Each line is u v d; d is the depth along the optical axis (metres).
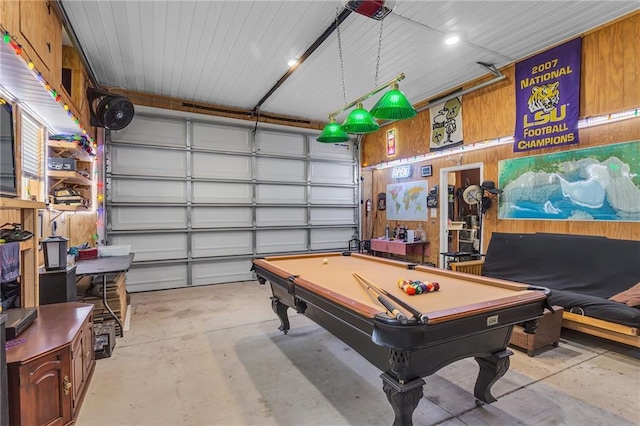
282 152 7.19
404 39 4.00
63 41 3.91
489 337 2.09
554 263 3.93
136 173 5.84
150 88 5.65
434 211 6.21
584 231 3.94
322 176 7.66
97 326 3.26
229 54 4.39
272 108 6.75
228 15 3.48
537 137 4.38
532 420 2.10
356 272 3.05
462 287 2.39
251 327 3.91
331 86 5.57
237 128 6.70
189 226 6.22
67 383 1.98
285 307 3.72
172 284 6.08
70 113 3.27
